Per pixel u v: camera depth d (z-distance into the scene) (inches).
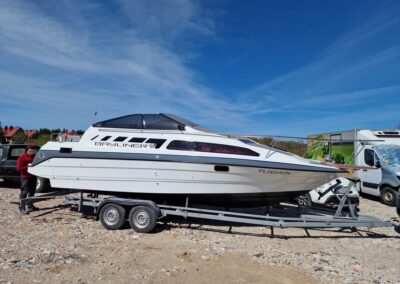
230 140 249.3
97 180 254.1
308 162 249.3
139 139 255.6
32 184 305.9
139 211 240.4
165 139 252.2
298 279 164.4
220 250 205.9
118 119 268.2
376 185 415.5
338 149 496.4
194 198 254.4
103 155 251.8
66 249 196.4
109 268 169.3
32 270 162.1
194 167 239.0
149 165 245.4
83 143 263.6
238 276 165.6
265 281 160.7
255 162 235.6
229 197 249.0
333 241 234.8
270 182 241.1
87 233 234.4
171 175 243.0
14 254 183.2
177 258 188.5
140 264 176.7
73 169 258.7
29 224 253.4
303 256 199.9
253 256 197.2
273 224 232.4
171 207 247.8
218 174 237.9
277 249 212.7
